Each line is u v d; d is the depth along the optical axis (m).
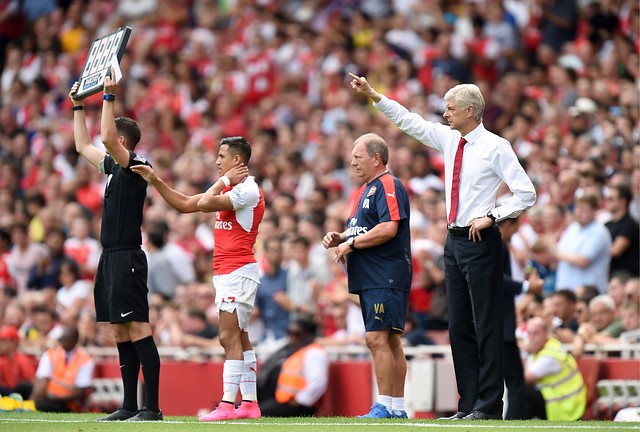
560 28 59.69
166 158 54.09
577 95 49.66
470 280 24.62
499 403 24.62
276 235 42.31
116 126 24.84
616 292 34.88
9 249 50.44
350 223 26.30
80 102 25.52
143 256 24.44
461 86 24.77
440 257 37.69
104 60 24.73
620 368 31.27
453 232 24.89
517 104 52.53
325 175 50.12
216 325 39.09
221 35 70.69
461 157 24.86
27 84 72.12
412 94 54.94
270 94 63.03
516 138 48.09
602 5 57.12
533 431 21.12
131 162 24.25
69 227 51.53
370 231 25.47
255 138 56.34
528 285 31.84
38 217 53.84
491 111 52.66
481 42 57.97
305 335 34.16
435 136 25.64
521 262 34.00
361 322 37.28
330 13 69.94
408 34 62.44
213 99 63.06
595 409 31.42
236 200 24.86
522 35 60.09
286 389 33.56
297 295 39.69
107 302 24.55
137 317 24.20
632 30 56.38
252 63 63.59
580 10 59.66
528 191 24.11
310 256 41.53
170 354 37.53
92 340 40.28
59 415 27.39
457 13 63.53
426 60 59.03
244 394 25.42
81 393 36.03
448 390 32.59
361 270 25.78
